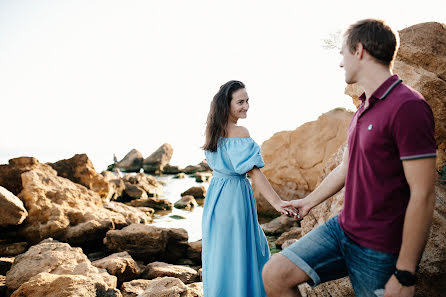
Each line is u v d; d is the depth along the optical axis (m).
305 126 10.69
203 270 2.71
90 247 7.25
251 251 2.56
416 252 1.35
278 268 1.75
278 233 7.75
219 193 2.64
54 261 4.57
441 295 2.28
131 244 6.37
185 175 26.55
